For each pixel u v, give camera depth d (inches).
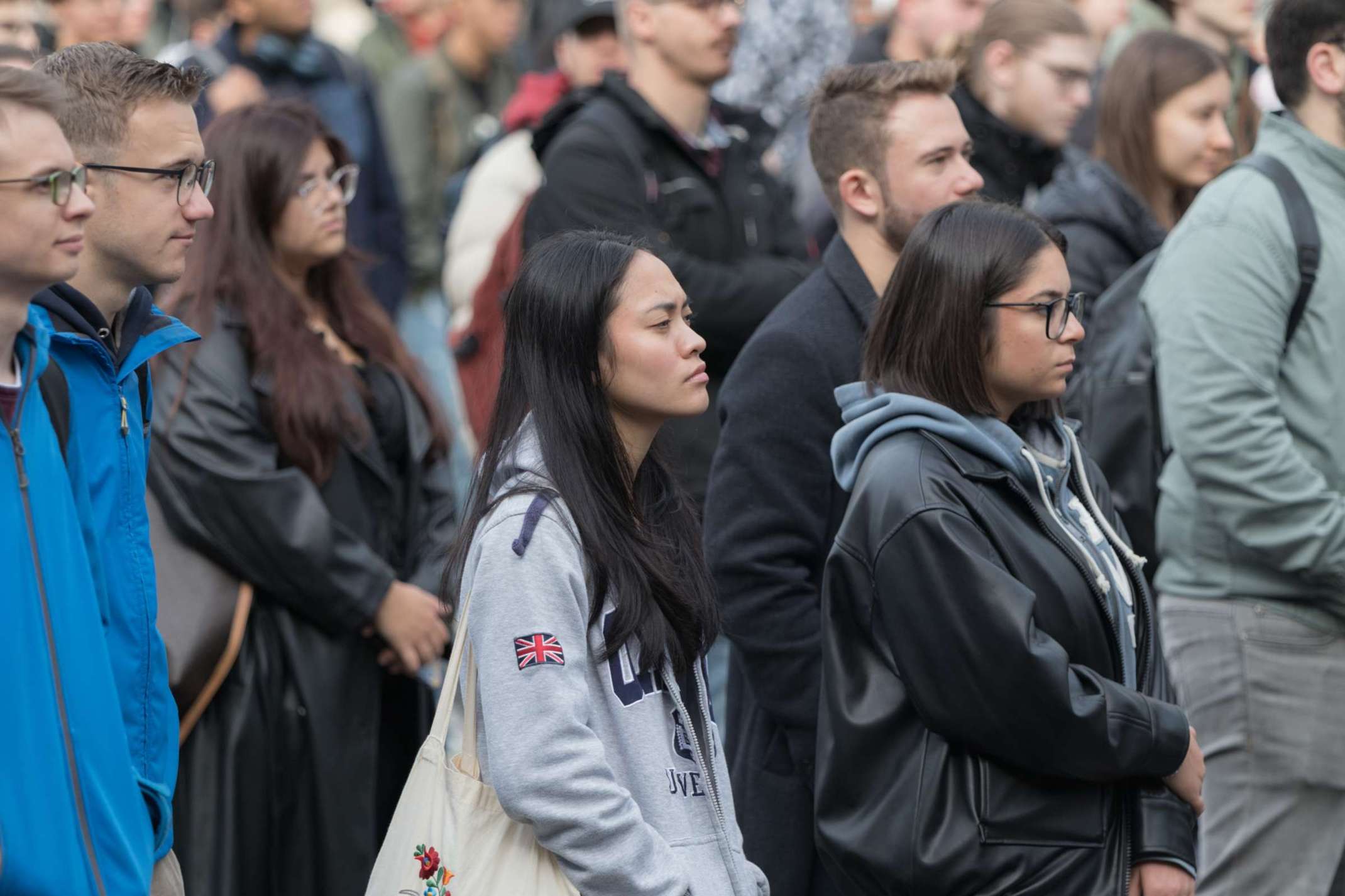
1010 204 320.8
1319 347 362.9
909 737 288.2
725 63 466.3
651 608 261.9
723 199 470.9
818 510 341.7
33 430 247.0
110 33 677.3
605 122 460.1
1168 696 308.2
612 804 248.2
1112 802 285.3
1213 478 363.6
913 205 350.9
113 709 252.5
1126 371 415.2
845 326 349.1
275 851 381.4
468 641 264.4
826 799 294.4
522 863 254.4
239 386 382.3
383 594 387.5
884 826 285.7
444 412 429.1
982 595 275.4
